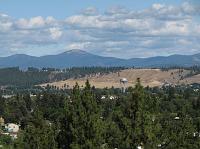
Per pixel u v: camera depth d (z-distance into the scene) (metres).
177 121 81.56
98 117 62.25
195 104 182.62
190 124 81.00
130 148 61.53
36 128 73.94
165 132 68.69
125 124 62.09
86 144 60.00
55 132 70.31
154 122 64.88
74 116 61.84
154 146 62.00
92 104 62.81
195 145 75.75
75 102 62.81
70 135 61.75
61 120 63.31
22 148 73.56
